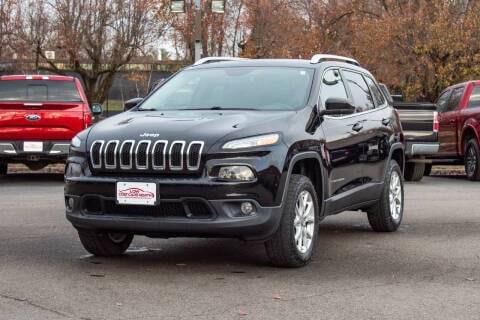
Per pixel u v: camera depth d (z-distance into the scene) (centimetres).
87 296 576
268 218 640
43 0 2820
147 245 809
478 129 1575
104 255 736
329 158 742
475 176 1614
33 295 577
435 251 775
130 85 3616
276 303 558
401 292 594
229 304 555
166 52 3231
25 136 1427
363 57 2973
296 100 745
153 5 2895
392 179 914
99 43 2877
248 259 729
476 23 2703
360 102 873
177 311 535
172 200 632
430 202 1198
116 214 655
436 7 2734
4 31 2756
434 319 519
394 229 913
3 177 1666
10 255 738
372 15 3209
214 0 2333
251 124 665
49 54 2962
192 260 723
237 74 797
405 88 2900
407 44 2820
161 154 638
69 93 1516
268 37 3234
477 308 547
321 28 3256
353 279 639
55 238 838
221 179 630
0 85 1503
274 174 643
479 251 774
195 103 764
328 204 746
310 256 699
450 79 2719
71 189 671
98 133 677
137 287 607
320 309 542
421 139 1558
